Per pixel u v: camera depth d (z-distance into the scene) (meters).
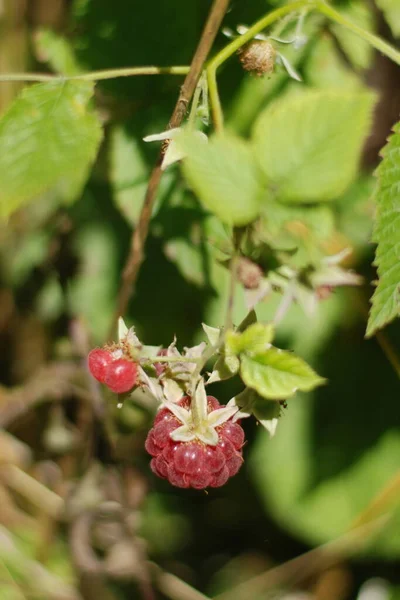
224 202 0.25
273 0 0.35
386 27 0.35
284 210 0.28
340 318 0.38
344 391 0.39
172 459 0.28
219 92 0.36
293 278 0.29
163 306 0.39
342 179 0.25
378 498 0.37
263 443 0.39
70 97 0.30
